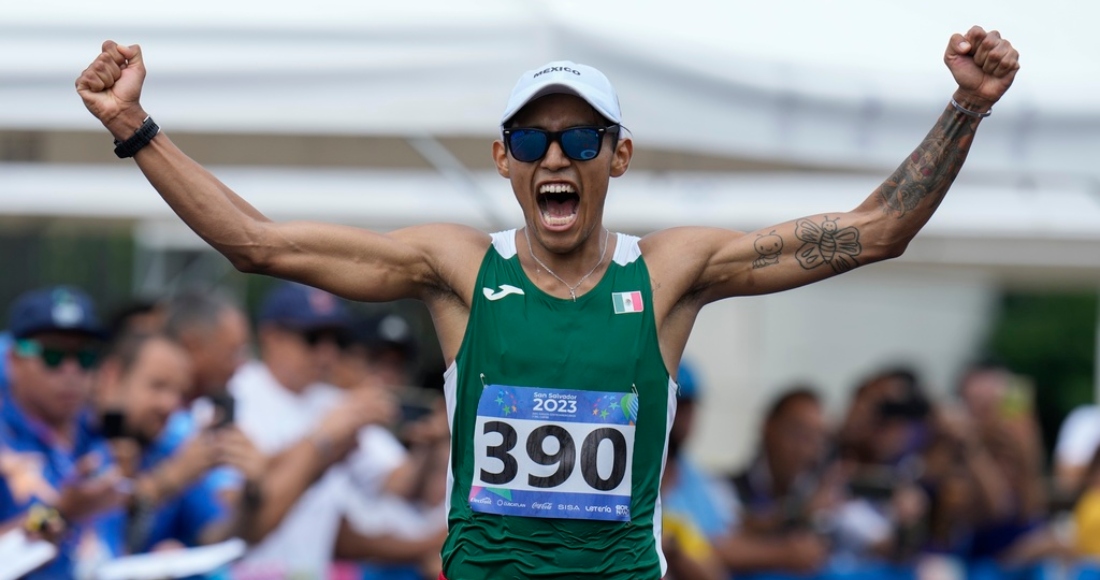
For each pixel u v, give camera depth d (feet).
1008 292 298.35
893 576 81.41
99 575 57.06
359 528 71.26
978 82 41.55
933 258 111.04
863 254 42.50
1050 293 296.92
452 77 63.87
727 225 91.56
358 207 99.19
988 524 90.99
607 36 63.41
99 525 60.44
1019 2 72.84
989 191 93.97
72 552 58.13
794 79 66.59
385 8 64.54
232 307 68.39
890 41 68.90
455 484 41.37
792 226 42.78
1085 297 294.05
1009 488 95.04
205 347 67.00
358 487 71.46
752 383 181.06
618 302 40.83
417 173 99.40
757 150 66.39
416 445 74.43
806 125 66.90
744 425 179.22
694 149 69.62
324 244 41.32
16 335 59.41
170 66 63.62
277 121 64.34
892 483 85.92
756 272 42.57
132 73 40.70
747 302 182.70
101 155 92.84
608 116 40.29
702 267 42.19
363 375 79.82
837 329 211.20
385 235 42.04
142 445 61.93
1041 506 98.02
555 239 40.55
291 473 61.57
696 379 68.95
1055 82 69.05
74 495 54.75
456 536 40.73
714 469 157.58
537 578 39.88
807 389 81.51
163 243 147.84
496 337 40.34
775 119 66.59
